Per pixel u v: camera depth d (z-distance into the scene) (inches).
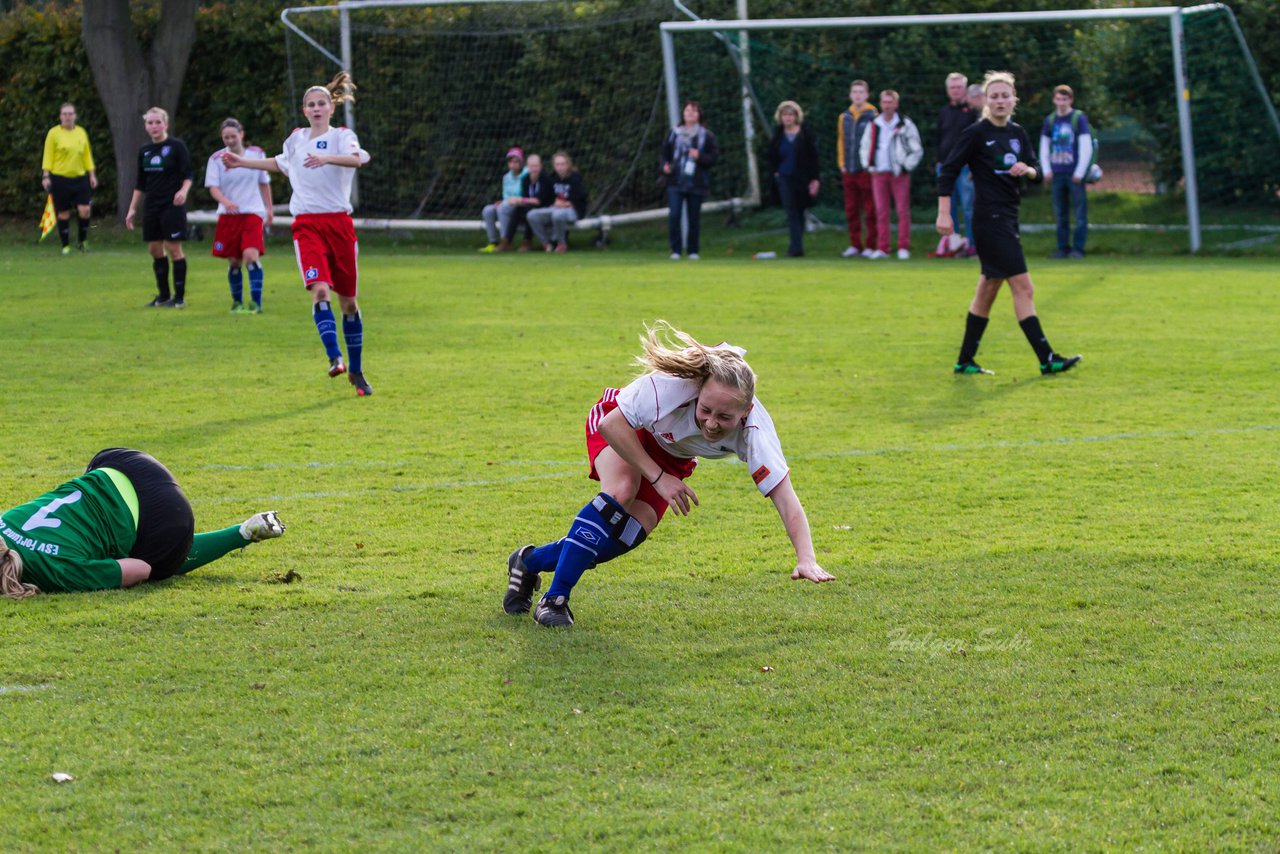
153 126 767.7
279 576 288.8
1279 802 185.0
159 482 288.0
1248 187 1179.9
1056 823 179.0
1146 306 758.5
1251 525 326.6
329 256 514.9
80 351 615.5
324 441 428.8
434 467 394.3
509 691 223.8
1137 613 262.7
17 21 1387.8
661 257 1141.7
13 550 271.7
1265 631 251.8
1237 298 788.6
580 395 510.6
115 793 187.5
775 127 1234.6
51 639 247.4
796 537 236.8
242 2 1384.1
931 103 1250.0
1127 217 1199.6
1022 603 269.6
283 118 1360.7
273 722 211.2
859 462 400.2
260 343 645.3
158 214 776.3
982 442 426.3
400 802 185.2
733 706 217.9
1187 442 422.9
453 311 767.7
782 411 477.1
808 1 1258.6
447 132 1336.1
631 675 231.1
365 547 313.4
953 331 676.1
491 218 1235.9
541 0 1255.5
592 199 1323.8
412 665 235.8
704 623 258.2
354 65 1326.3
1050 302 783.1
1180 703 218.4
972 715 214.4
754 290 865.5
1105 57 1200.8
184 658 238.8
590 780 191.6
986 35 1227.2
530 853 171.6
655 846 173.2
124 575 278.1
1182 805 184.1
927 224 1246.9
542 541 319.6
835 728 209.3
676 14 1256.8
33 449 411.8
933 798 186.5
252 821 179.9
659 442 248.7
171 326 703.1
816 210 1295.5
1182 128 1084.5
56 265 1042.7
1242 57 1143.6
